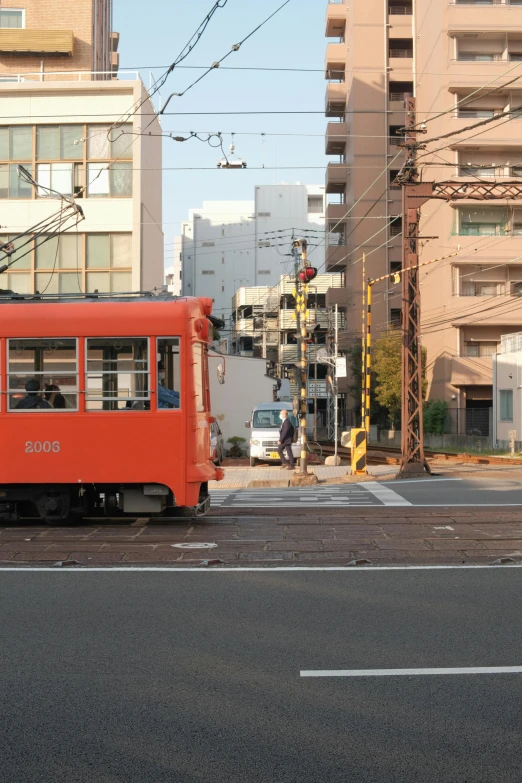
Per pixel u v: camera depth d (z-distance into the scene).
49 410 11.56
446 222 43.44
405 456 23.42
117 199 32.53
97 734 4.46
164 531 11.34
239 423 38.19
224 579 8.30
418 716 4.68
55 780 3.92
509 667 5.52
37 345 11.58
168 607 7.18
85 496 12.08
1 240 32.53
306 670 5.49
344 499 16.58
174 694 5.06
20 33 36.19
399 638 6.21
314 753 4.20
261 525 11.91
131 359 11.58
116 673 5.46
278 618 6.81
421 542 10.37
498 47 43.66
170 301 11.72
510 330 44.22
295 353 62.62
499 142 42.72
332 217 56.16
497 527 11.70
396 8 56.56
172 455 11.52
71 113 32.41
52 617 6.87
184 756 4.18
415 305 23.64
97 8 39.31
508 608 7.10
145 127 33.34
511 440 35.31
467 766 4.05
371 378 51.50
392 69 55.31
